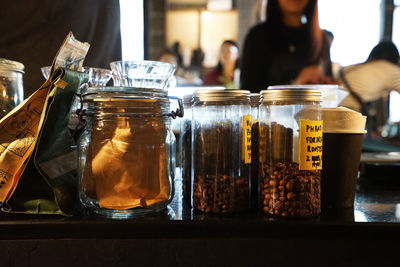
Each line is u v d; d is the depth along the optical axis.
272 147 0.65
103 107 0.62
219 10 3.90
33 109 0.64
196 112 0.68
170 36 3.91
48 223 0.60
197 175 0.68
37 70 1.04
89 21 1.09
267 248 0.61
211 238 0.61
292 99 0.62
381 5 3.82
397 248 0.61
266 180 0.66
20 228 0.60
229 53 3.36
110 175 0.61
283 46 2.52
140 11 1.27
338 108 0.73
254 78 2.55
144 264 0.61
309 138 0.63
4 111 0.75
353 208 0.72
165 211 0.68
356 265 0.61
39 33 1.03
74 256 0.61
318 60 2.55
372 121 3.37
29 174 0.63
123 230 0.60
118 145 0.61
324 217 0.64
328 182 0.71
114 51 1.17
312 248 0.61
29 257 0.61
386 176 0.97
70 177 0.67
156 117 0.65
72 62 0.67
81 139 0.66
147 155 0.62
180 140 0.85
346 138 0.70
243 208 0.67
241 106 0.67
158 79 0.78
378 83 2.07
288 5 2.44
